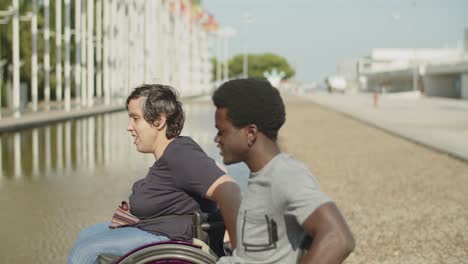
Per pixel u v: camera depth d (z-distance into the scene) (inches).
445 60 3855.8
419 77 3799.2
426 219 364.8
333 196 444.8
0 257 276.2
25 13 1777.8
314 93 4739.2
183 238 162.7
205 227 157.3
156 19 2812.5
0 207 386.0
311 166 612.4
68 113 1446.9
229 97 110.0
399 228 342.0
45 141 840.9
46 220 350.0
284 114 111.5
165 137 166.7
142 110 165.6
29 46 1817.2
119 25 2145.7
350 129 1111.6
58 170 558.6
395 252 293.1
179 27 3585.1
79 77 1732.3
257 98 109.2
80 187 463.8
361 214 380.8
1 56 1777.8
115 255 157.0
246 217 110.2
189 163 157.8
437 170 581.6
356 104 2357.3
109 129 1058.7
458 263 274.1
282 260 107.4
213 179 156.1
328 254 98.0
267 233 108.0
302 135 978.7
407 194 451.8
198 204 163.8
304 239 107.9
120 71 2176.4
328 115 1587.1
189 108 1835.6
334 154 717.9
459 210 390.6
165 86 169.6
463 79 2999.5
